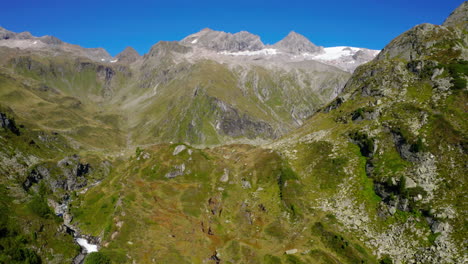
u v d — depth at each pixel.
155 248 82.62
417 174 79.94
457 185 72.69
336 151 107.06
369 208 82.44
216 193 109.31
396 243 71.12
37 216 89.62
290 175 105.31
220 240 86.19
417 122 93.31
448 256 61.88
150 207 100.88
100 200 111.38
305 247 77.31
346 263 70.81
